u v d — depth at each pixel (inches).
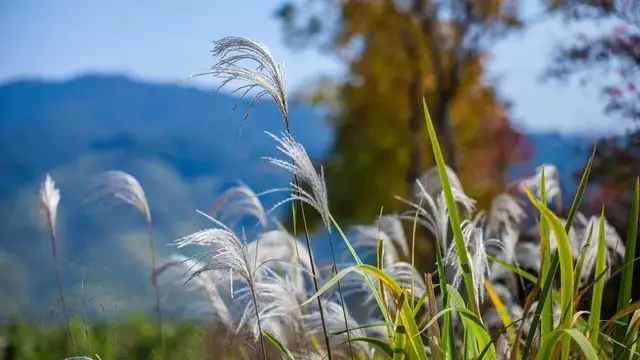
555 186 181.5
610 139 339.6
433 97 887.1
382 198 903.1
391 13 893.2
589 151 340.5
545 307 129.0
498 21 840.9
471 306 125.9
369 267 117.3
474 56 858.1
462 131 909.2
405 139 888.3
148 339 225.9
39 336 255.3
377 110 926.4
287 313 160.9
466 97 905.5
